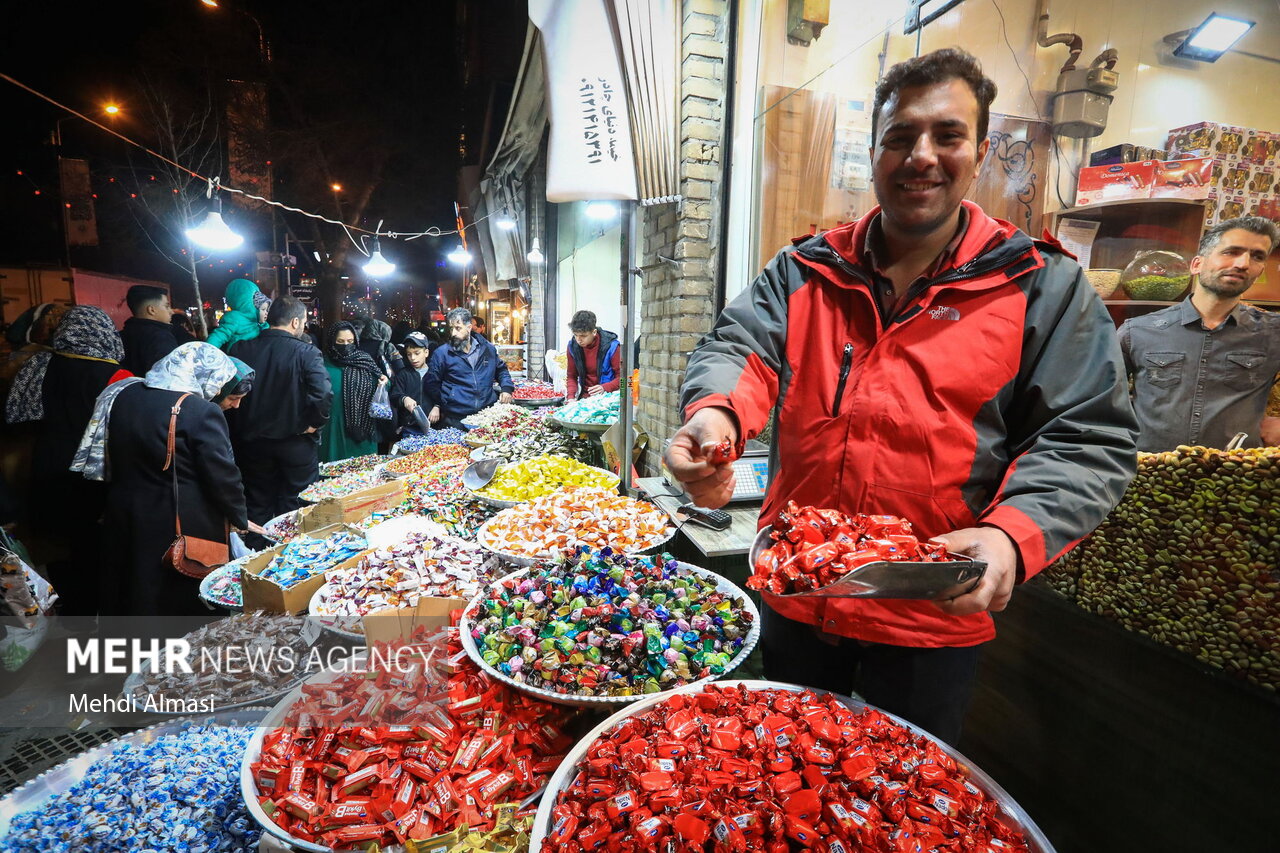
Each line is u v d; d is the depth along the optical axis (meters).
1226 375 1.64
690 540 2.49
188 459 2.65
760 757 1.16
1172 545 1.38
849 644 1.37
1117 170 2.20
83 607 3.48
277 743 1.44
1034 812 1.73
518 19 9.70
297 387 4.04
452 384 6.19
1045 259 1.18
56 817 1.43
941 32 2.75
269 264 13.46
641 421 4.17
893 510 1.22
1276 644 1.21
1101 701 1.54
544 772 1.45
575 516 2.48
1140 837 1.45
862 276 1.27
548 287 10.21
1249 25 2.06
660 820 1.02
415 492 3.38
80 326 3.34
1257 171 2.02
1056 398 1.12
